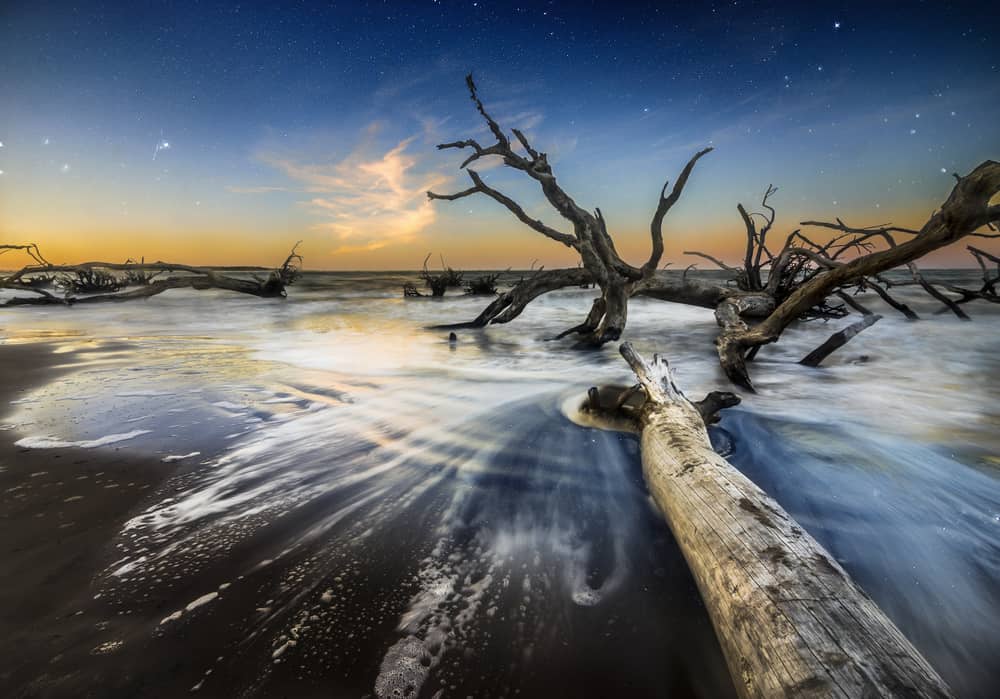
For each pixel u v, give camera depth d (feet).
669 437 9.82
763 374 21.03
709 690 4.96
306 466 10.43
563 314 54.03
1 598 6.03
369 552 7.25
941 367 22.38
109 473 9.89
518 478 10.01
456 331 37.50
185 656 5.18
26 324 40.45
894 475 10.27
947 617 6.09
